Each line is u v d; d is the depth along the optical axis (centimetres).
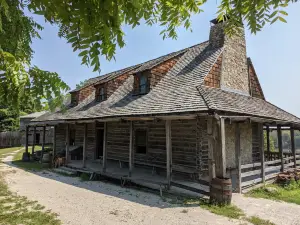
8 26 209
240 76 1369
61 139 2059
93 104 1634
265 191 893
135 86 1359
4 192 885
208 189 875
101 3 124
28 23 246
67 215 646
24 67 186
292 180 1020
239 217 632
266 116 1055
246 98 1282
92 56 137
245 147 1304
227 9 253
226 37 1331
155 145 1220
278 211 687
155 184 970
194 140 1025
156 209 697
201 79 1077
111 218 626
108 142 1548
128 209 698
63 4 124
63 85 193
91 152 1677
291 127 1288
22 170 1427
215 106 792
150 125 1262
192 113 792
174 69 1366
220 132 757
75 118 1387
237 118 812
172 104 934
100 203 759
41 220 600
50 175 1266
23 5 215
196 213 661
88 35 131
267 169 1026
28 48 245
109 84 1608
